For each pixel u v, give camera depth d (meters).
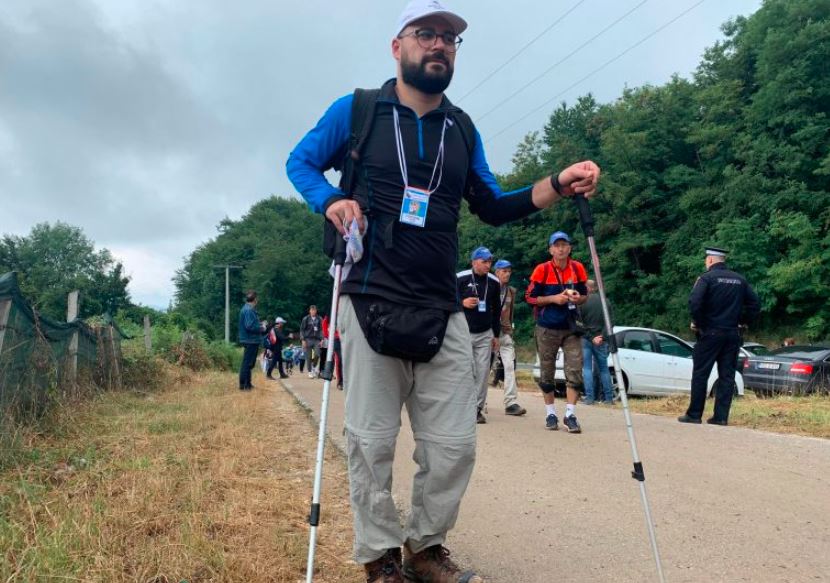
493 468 4.61
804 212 26.59
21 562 2.47
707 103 31.84
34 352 5.93
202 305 76.81
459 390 2.41
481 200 2.75
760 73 28.28
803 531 3.21
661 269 34.00
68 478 3.95
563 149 40.16
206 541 2.83
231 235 82.25
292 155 2.52
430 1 2.37
